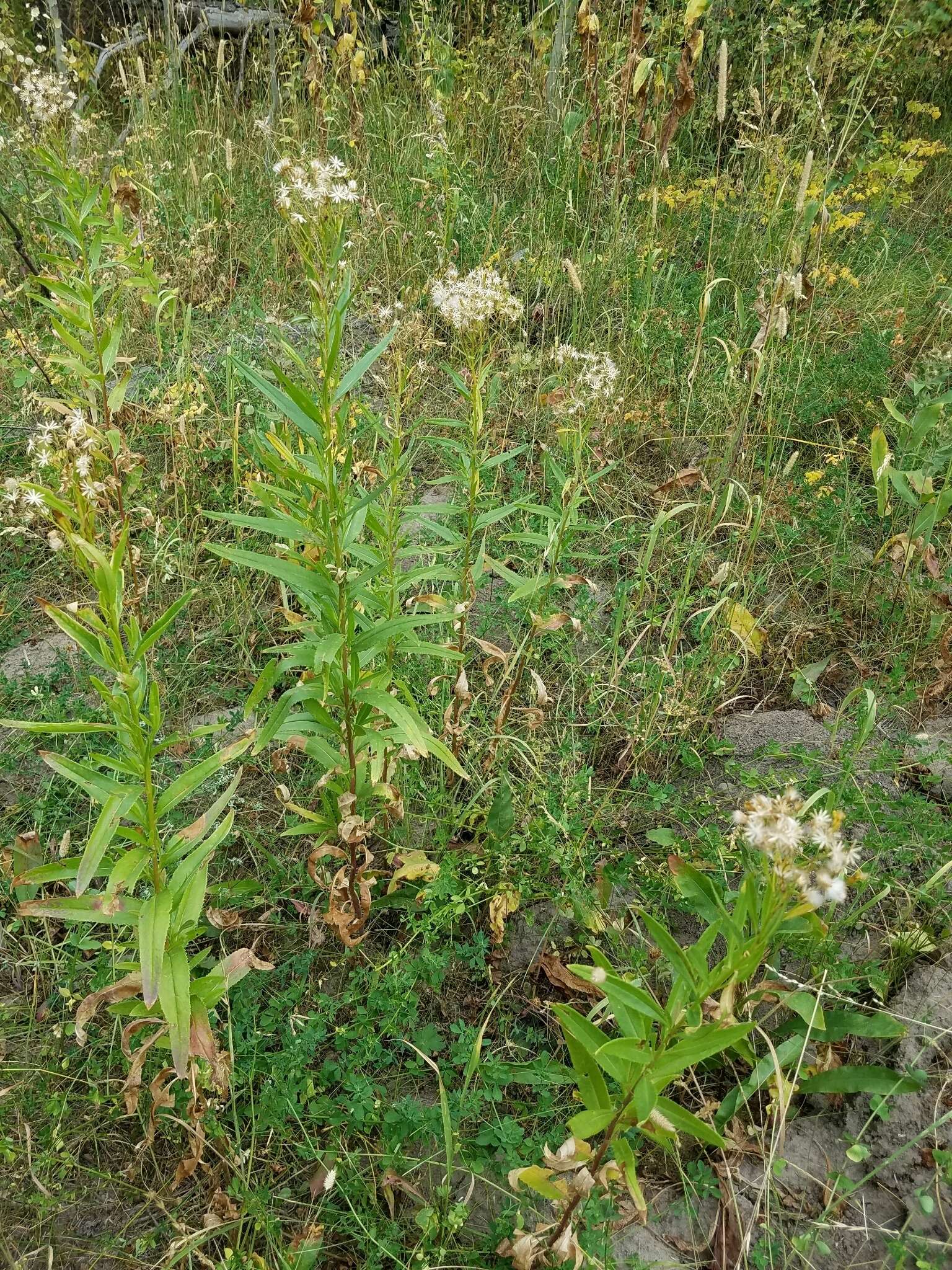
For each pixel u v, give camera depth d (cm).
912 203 618
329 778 213
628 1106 155
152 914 164
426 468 386
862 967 216
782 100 488
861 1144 193
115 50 666
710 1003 189
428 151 512
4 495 199
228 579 332
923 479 321
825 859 132
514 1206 186
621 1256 180
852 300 475
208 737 277
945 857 237
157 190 505
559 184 508
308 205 168
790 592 333
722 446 394
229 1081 183
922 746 276
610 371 259
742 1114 202
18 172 509
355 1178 185
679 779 276
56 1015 215
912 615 314
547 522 328
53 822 251
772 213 457
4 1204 185
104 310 437
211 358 427
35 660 304
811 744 279
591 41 461
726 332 440
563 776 263
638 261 452
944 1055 200
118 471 283
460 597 285
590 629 311
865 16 654
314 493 188
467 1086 197
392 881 230
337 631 190
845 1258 179
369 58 606
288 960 224
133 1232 184
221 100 618
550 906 241
